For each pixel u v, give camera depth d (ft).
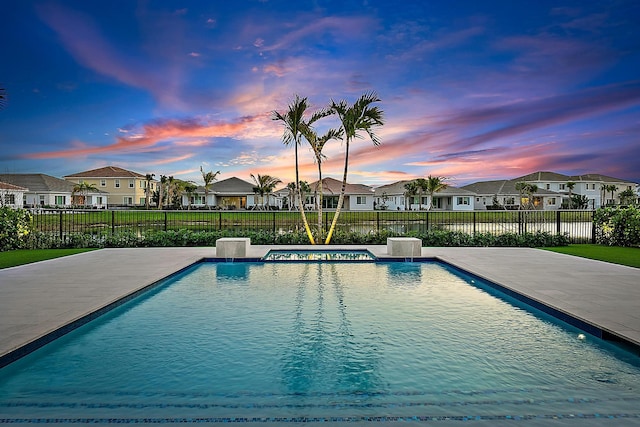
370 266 31.30
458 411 9.20
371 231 46.96
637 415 9.06
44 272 25.26
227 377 11.11
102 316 16.69
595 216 45.55
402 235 44.34
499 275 24.40
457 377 11.12
